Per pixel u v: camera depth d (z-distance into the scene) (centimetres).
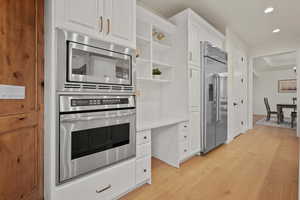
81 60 129
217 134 307
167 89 284
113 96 148
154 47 268
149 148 188
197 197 161
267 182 188
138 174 174
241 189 174
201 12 285
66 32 116
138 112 252
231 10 279
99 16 137
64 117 115
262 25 339
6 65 93
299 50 391
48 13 114
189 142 254
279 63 729
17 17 99
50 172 112
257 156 271
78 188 124
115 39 150
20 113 101
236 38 398
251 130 479
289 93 797
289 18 307
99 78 136
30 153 109
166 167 231
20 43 101
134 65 168
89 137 130
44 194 118
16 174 100
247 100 489
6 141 94
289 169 222
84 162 128
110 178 146
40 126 115
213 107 295
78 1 124
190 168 227
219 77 310
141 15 219
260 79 898
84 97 126
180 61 264
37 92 112
